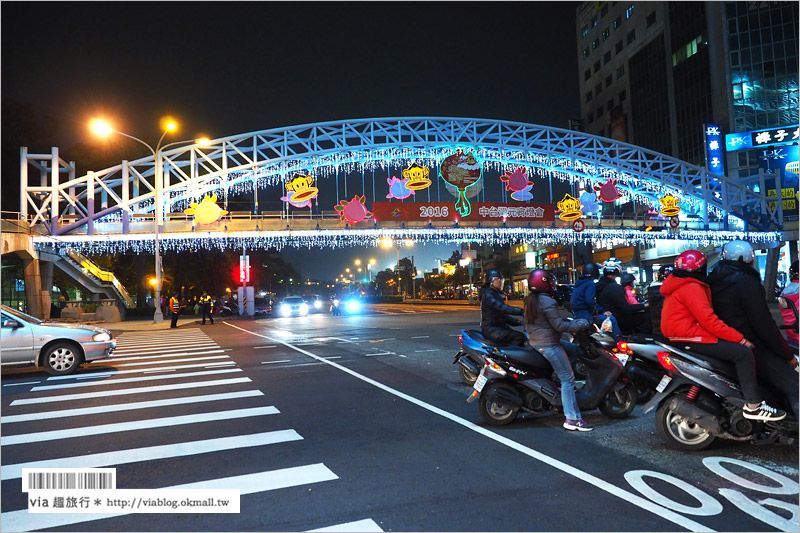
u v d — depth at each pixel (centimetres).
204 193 4975
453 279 10962
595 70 8731
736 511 392
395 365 1156
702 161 6300
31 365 1061
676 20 6762
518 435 601
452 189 4662
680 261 532
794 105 5606
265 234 4366
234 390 889
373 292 14388
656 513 390
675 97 6794
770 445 549
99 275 4628
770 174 5616
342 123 4956
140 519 396
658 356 543
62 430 652
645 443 566
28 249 3456
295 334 2128
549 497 421
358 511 399
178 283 6222
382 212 4500
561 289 1706
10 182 4491
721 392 511
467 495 427
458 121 5181
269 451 551
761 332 494
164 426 661
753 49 5806
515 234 5041
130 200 4234
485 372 633
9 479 486
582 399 645
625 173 5772
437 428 633
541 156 5572
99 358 1114
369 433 614
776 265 5419
